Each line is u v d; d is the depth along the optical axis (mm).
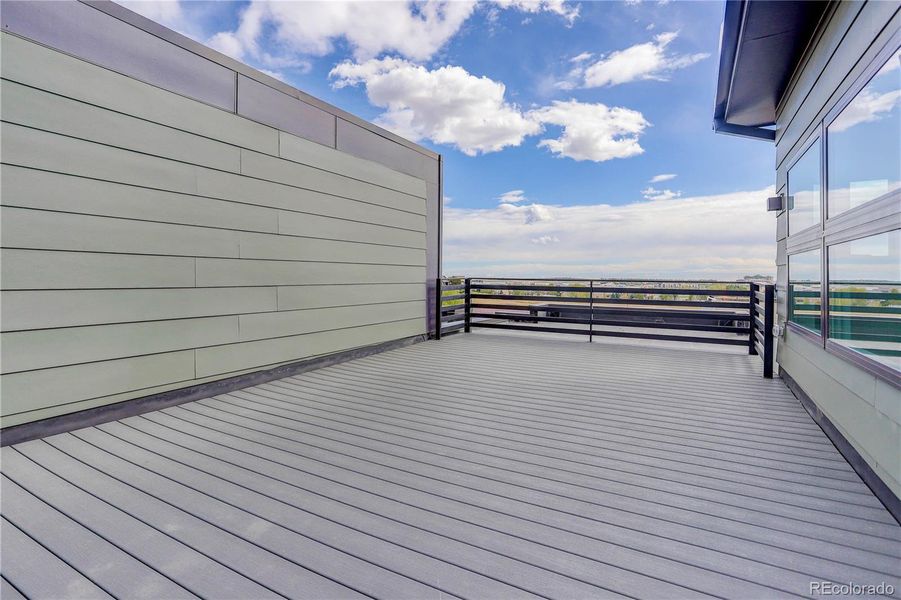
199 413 3033
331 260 4656
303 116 4285
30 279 2480
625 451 2352
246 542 1525
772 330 4066
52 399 2580
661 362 4875
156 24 3057
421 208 6250
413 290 6117
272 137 3955
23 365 2465
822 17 2684
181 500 1812
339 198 4750
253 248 3801
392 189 5617
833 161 2529
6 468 2119
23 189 2439
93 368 2766
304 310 4340
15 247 2418
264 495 1858
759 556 1447
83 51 2674
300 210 4266
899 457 1665
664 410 3092
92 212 2738
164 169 3119
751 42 3061
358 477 2035
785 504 1788
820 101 2742
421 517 1690
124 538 1542
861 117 2123
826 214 2594
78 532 1578
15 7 2389
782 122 3939
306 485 1953
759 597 1260
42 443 2453
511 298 7105
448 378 4090
